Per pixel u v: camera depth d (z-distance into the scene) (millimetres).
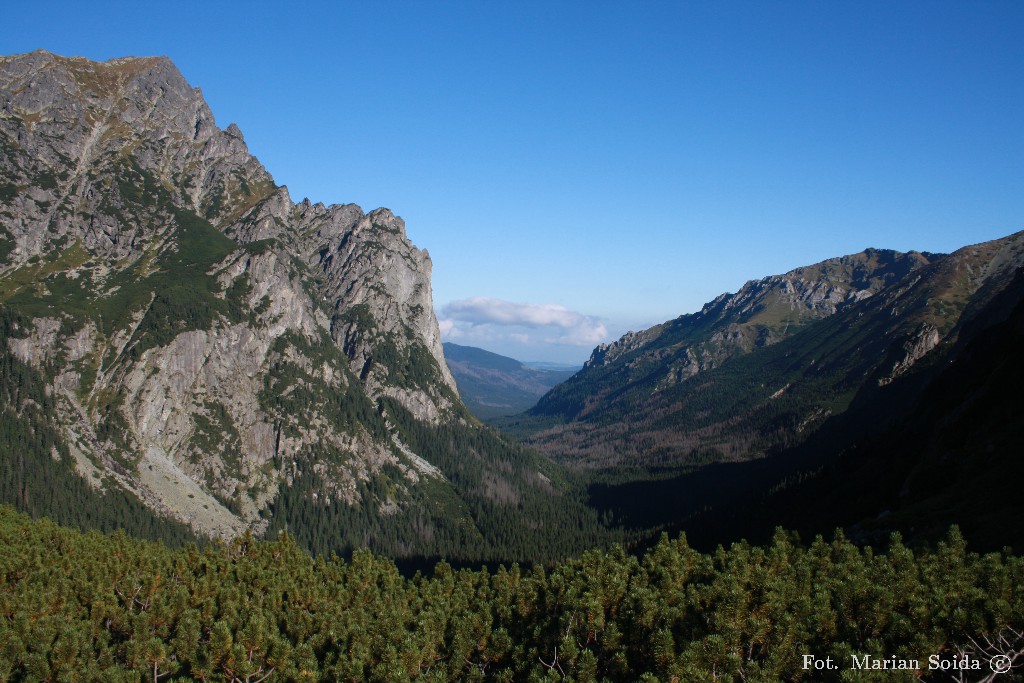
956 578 44125
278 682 49969
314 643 55594
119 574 67375
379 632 52906
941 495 86750
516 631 53719
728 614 43250
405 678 46375
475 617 52781
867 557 52844
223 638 50031
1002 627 37312
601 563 61219
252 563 73812
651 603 47781
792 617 42000
